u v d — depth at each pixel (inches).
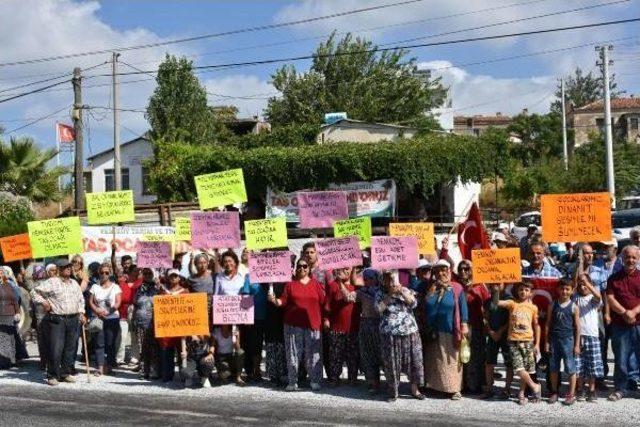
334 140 1384.1
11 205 1050.1
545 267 385.7
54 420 338.0
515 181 1462.8
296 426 318.3
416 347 367.6
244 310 402.3
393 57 2151.8
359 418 331.6
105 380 438.3
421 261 441.4
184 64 1656.0
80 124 1051.3
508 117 3080.7
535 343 360.5
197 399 378.3
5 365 483.2
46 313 433.7
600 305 368.8
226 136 1739.7
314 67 2135.8
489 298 376.8
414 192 1092.5
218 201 467.2
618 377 360.8
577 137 2583.7
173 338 426.3
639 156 1715.1
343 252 395.9
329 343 404.8
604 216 374.3
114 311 461.4
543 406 350.3
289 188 1003.9
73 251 453.4
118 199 491.5
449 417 331.6
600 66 1343.5
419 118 2084.2
